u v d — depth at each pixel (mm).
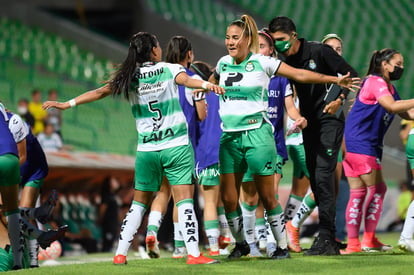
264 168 17938
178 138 17156
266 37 20719
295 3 88188
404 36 82938
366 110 21516
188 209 17312
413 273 14578
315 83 18219
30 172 20781
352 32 82688
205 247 32594
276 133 22359
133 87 17344
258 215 23172
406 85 72000
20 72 67312
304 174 22750
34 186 20750
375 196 22203
